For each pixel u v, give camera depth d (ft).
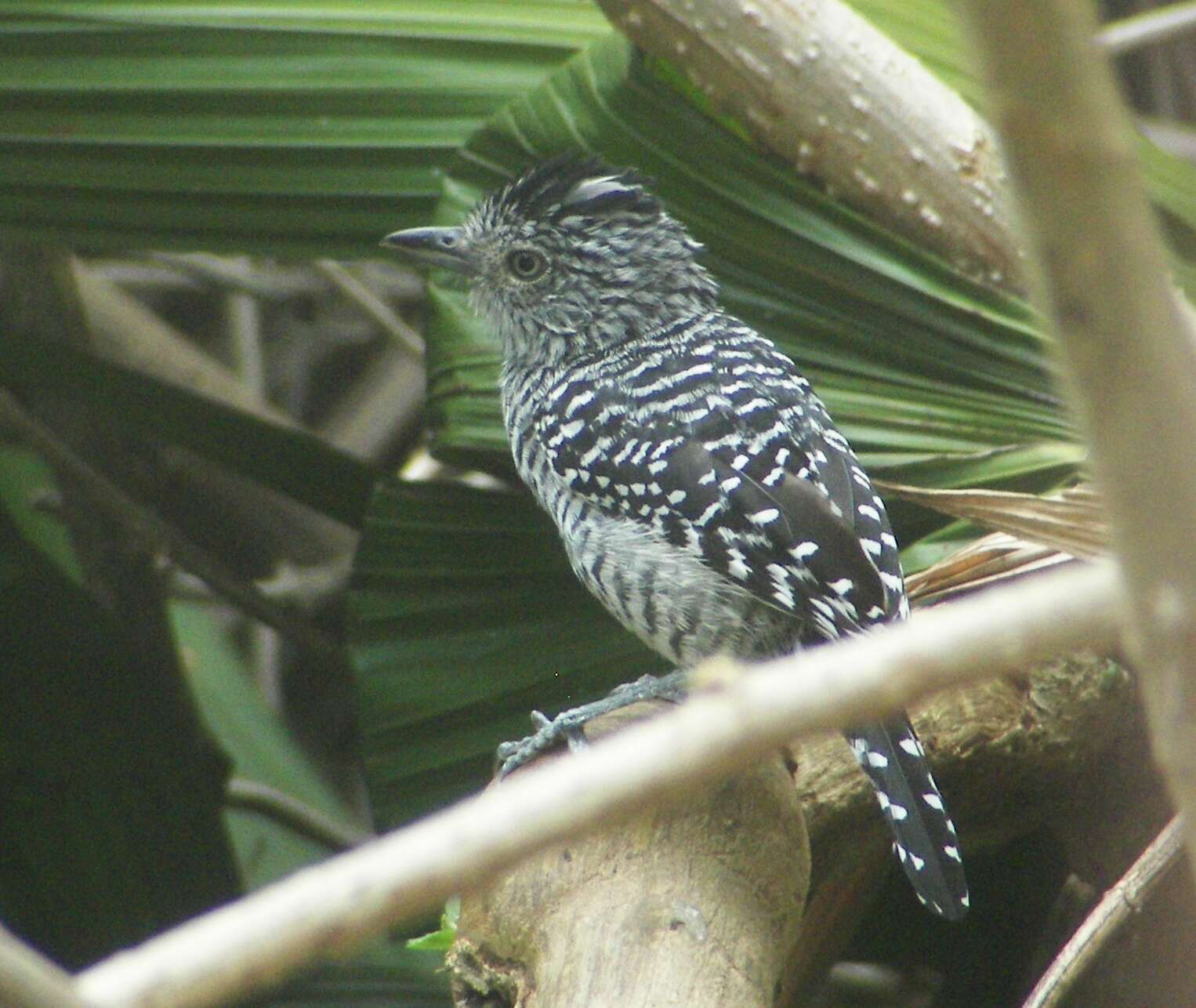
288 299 47.55
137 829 34.47
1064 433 29.30
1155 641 6.35
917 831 19.79
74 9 31.45
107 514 41.22
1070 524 21.13
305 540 48.26
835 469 24.32
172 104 32.04
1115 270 6.16
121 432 42.83
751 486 23.66
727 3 26.99
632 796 6.91
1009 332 29.81
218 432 35.09
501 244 27.94
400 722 30.91
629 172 28.55
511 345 28.12
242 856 40.06
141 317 46.32
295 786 41.91
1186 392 6.19
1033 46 6.09
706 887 17.81
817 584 22.75
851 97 27.50
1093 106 6.11
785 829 19.11
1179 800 6.66
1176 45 43.34
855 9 33.53
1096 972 25.20
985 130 28.07
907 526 30.32
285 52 31.86
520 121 31.65
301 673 49.78
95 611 34.88
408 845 6.92
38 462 42.65
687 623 24.30
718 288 28.71
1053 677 23.20
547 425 25.73
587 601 30.66
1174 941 24.81
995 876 31.68
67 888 33.99
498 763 25.23
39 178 32.81
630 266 27.32
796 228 30.91
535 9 33.09
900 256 30.45
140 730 34.78
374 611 31.24
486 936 18.37
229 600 39.27
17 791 33.99
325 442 35.50
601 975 16.83
